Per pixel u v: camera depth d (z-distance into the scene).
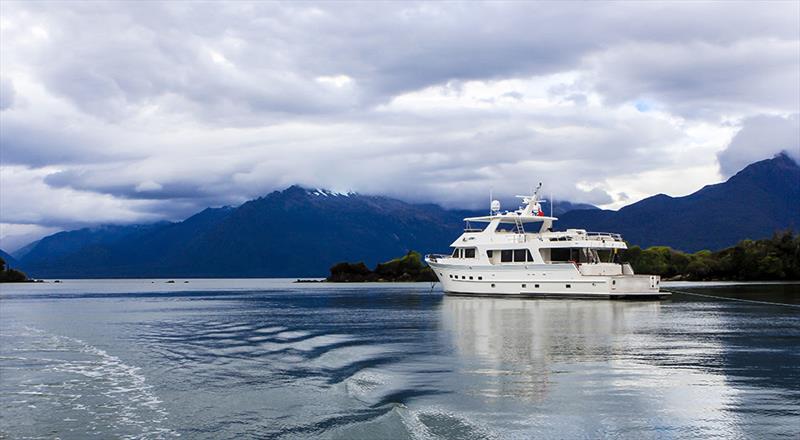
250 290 161.62
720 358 30.34
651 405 21.14
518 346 34.75
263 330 46.84
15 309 79.12
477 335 39.91
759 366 28.12
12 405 23.03
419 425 19.20
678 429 18.47
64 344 40.16
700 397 22.19
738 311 58.66
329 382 26.25
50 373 29.38
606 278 68.31
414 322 49.94
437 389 23.92
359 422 19.67
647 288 70.69
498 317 51.84
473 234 76.94
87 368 30.69
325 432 18.91
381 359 31.08
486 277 75.38
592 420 19.42
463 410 20.77
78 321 58.38
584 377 25.81
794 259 156.50
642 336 38.78
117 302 97.88
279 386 25.59
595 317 51.28
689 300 76.00
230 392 24.61
